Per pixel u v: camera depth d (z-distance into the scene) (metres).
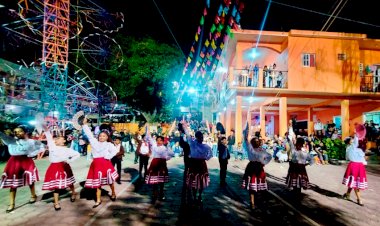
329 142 14.96
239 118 17.27
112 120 27.86
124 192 7.28
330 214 5.70
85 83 20.20
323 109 23.72
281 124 17.58
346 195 6.90
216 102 25.53
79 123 6.01
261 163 6.07
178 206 6.11
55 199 5.64
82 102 19.52
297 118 26.34
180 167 12.41
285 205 6.30
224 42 18.36
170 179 9.33
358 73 17.64
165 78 23.86
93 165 5.99
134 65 22.97
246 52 19.14
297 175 7.16
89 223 4.89
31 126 14.41
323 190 7.84
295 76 17.12
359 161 6.52
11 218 5.10
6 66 16.05
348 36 17.28
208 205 6.25
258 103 21.39
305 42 17.33
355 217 5.53
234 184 8.65
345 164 13.60
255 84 16.84
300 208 6.08
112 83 23.41
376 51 18.70
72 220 5.03
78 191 7.24
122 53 22.12
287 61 17.23
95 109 22.52
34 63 16.92
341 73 17.53
